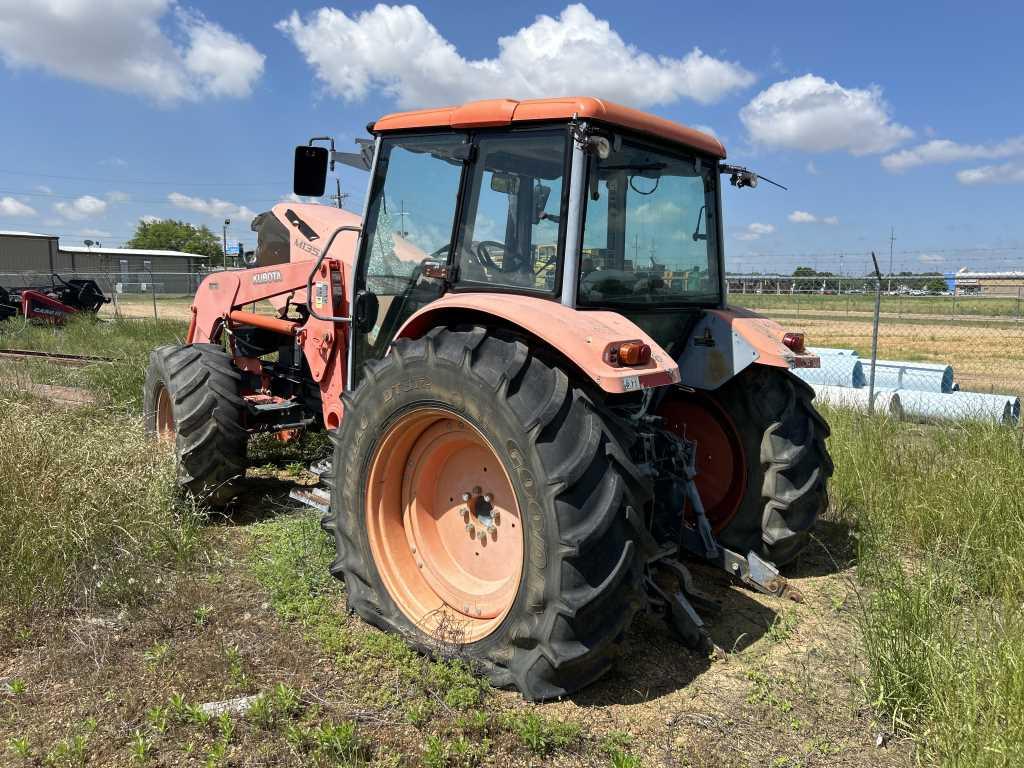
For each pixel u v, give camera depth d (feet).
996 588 12.39
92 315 57.62
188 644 10.35
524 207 10.95
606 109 10.36
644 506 10.53
